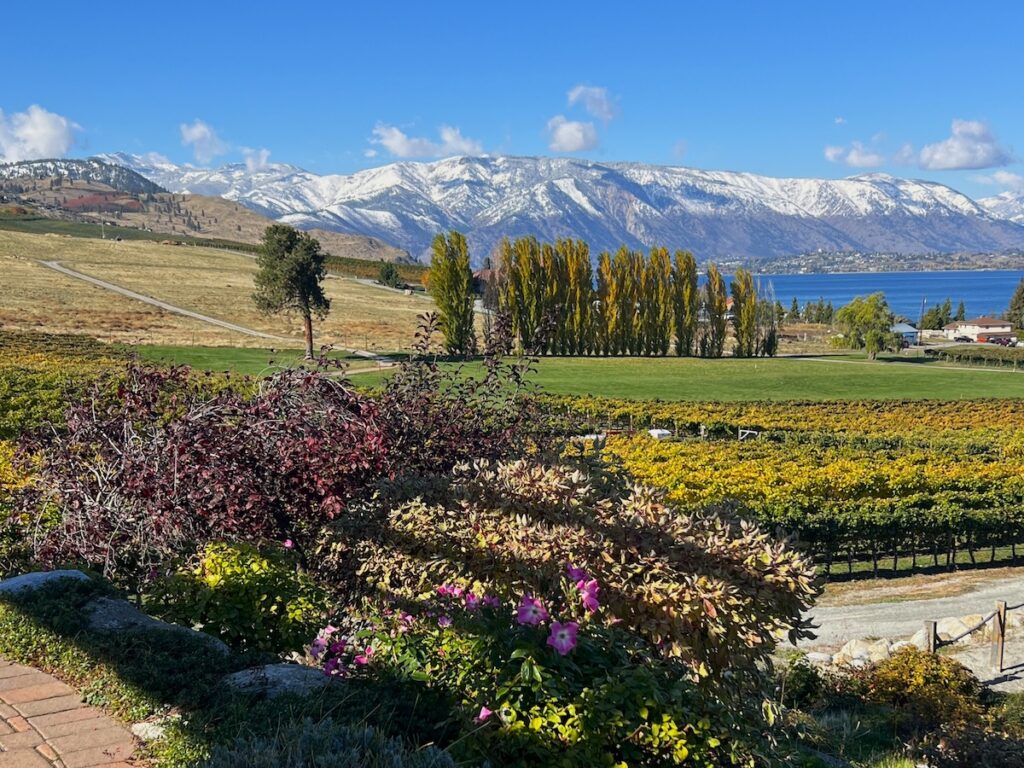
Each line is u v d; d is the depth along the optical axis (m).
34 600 5.47
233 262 153.50
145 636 4.99
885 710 10.06
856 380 72.94
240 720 3.90
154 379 8.43
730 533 5.54
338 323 94.19
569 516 5.66
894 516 20.86
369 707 4.12
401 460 7.62
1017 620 16.06
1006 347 118.75
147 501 7.23
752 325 92.00
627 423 45.91
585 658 4.67
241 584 6.03
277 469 7.17
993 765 8.55
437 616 4.90
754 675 5.23
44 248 136.12
